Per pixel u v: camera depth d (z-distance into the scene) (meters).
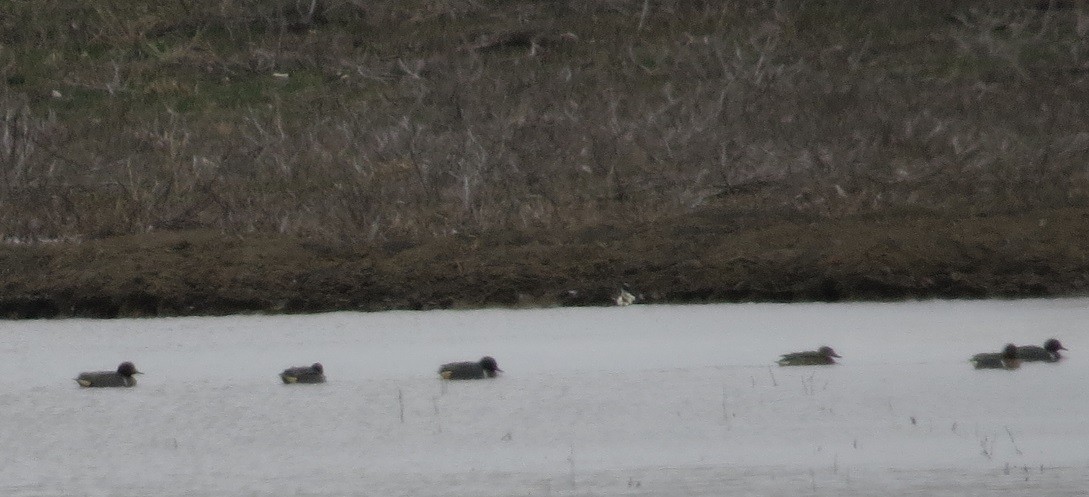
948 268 60.59
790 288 60.34
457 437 38.25
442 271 61.53
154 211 70.31
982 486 33.09
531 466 35.66
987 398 41.38
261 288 61.28
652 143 79.19
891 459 35.69
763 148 77.94
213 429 39.53
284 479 34.78
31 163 78.69
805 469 34.56
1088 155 75.75
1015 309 57.03
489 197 71.12
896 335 51.59
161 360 49.97
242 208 71.25
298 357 49.88
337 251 63.56
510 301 60.59
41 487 34.31
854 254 61.09
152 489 33.97
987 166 74.50
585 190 73.50
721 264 61.22
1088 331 51.88
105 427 39.94
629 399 41.78
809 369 45.56
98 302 60.81
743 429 38.59
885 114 83.56
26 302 60.94
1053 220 63.84
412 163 76.62
